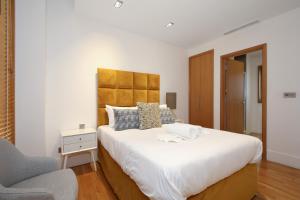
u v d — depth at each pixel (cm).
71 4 246
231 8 229
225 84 349
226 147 142
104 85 270
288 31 244
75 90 252
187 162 111
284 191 181
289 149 246
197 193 116
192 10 233
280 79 254
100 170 239
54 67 235
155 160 115
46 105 229
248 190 163
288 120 247
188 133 173
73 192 109
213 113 356
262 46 273
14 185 118
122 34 298
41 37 216
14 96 196
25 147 207
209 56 362
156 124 244
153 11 237
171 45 376
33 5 211
